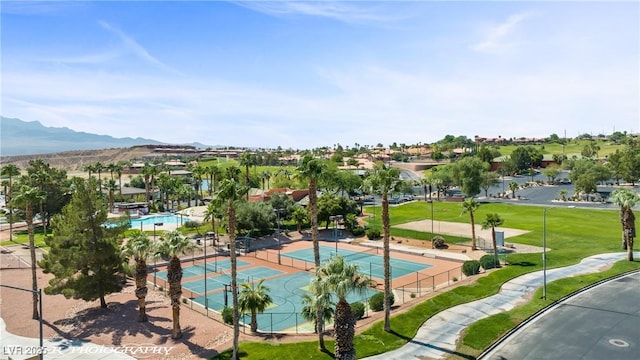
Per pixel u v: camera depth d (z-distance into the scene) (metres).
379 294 44.66
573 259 59.59
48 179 91.12
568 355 32.31
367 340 35.38
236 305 32.56
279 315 44.12
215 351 34.25
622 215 59.31
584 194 128.75
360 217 104.06
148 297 49.44
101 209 44.62
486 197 136.25
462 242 74.44
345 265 28.88
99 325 40.31
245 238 77.00
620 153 151.12
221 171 132.75
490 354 33.16
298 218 88.69
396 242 78.88
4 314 43.53
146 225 97.81
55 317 42.69
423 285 53.00
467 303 43.62
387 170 36.75
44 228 88.31
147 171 138.25
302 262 66.88
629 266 54.94
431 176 143.75
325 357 32.66
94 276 43.75
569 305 42.91
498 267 57.03
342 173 131.62
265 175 163.00
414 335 36.53
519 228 84.06
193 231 88.50
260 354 33.31
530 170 190.50
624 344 33.78
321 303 31.05
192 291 52.59
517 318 39.50
